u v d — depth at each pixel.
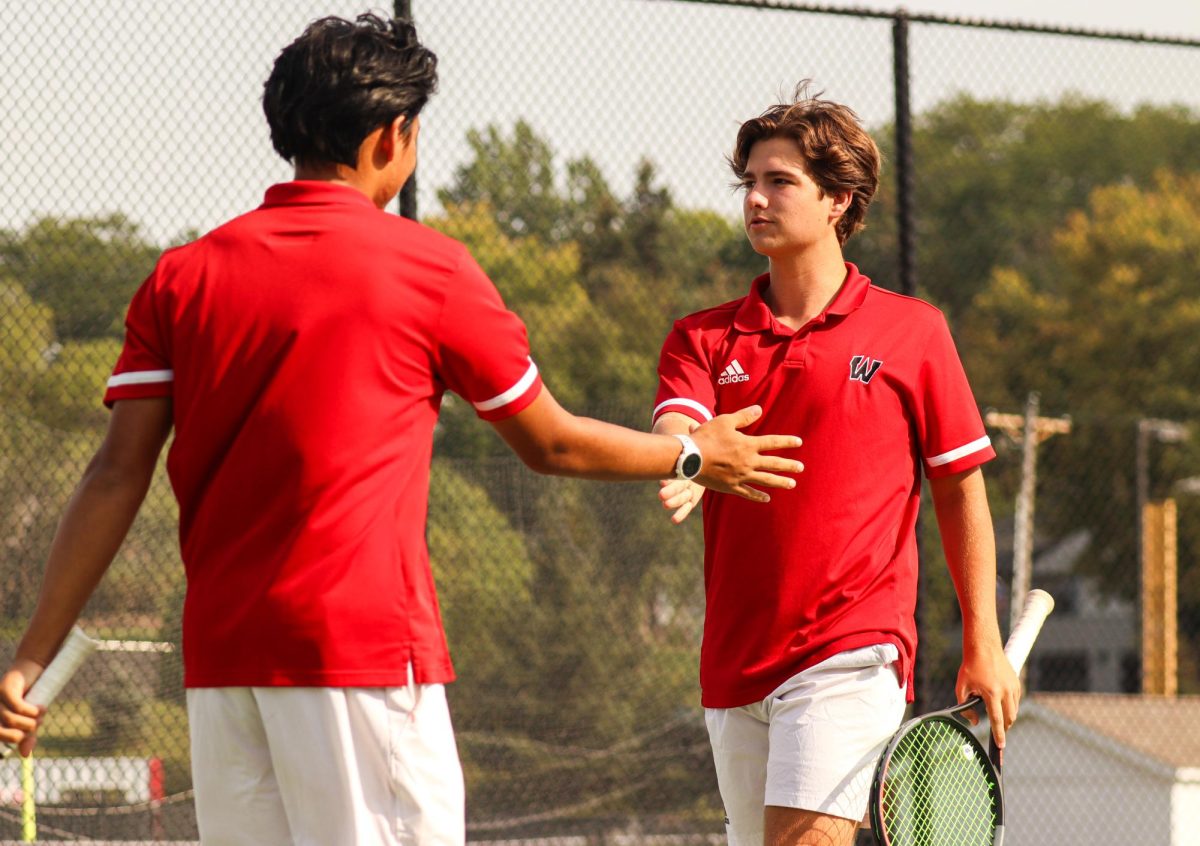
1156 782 46.66
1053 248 134.00
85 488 7.19
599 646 23.70
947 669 73.00
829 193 10.54
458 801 7.35
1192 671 102.06
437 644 7.29
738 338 10.50
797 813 9.91
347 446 6.96
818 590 10.10
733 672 10.38
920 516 21.38
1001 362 124.50
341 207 7.19
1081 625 130.00
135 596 20.03
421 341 7.12
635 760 23.45
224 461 7.07
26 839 18.75
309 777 6.98
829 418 10.17
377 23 7.56
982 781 9.98
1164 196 133.50
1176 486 100.44
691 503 9.62
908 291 22.12
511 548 23.59
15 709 7.01
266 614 6.93
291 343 6.95
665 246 36.81
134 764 19.72
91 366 21.56
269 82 7.46
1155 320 120.19
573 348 35.00
